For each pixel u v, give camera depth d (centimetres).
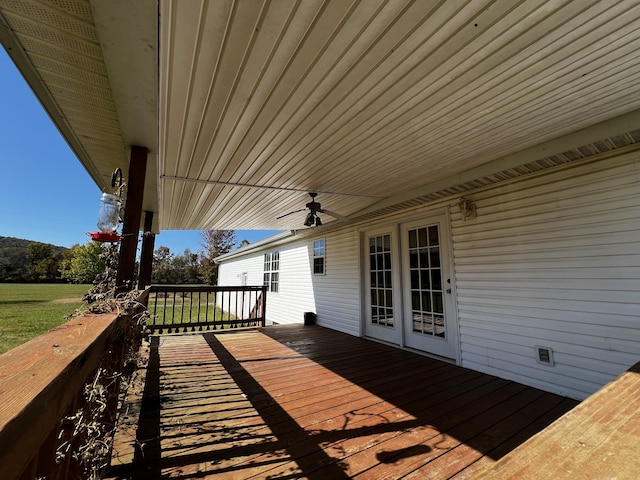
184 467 173
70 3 105
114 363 154
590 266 267
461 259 378
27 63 139
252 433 211
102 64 138
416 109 205
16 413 41
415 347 446
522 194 318
